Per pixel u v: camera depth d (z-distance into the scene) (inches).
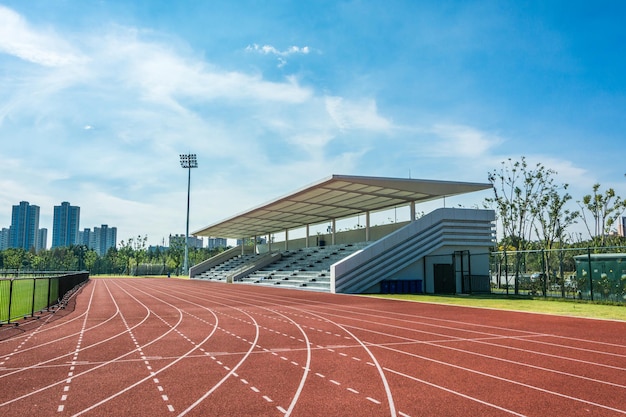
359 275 1233.4
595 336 483.8
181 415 233.0
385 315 687.7
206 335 494.9
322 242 2101.4
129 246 4734.3
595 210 1726.1
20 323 600.7
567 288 1083.9
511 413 236.1
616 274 874.1
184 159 3184.1
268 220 2052.2
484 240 1397.6
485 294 1157.1
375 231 1651.1
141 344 437.7
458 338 471.8
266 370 330.3
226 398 261.7
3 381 300.4
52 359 368.2
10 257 3941.9
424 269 1315.2
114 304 901.2
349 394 269.7
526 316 669.3
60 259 4638.3
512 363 352.8
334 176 1109.7
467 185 1258.6
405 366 342.3
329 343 442.6
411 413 235.9
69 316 684.1
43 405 250.1
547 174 1771.7
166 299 1036.5
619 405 249.6
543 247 1769.2
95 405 249.6
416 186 1223.5
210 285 1809.8
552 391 276.1
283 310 768.9
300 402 254.4
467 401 255.9
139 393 272.1
